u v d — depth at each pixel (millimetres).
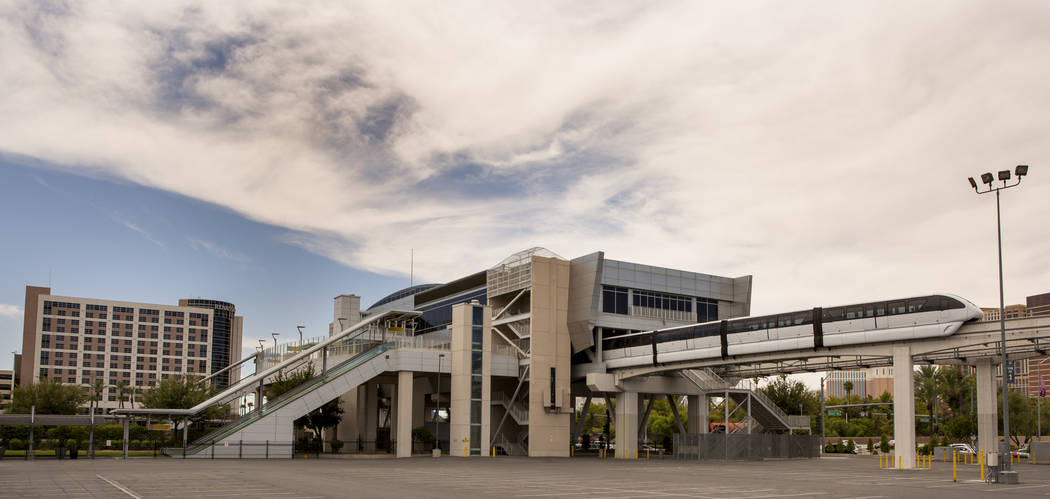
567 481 39188
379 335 88688
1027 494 32906
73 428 83062
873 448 107438
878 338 59750
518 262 87625
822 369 75688
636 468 55250
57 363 191750
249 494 29656
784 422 87125
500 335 88812
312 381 74812
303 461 62562
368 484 35750
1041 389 100375
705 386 85750
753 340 68562
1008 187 43156
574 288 86500
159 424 70438
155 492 30297
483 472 47625
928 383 137125
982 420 64875
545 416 82875
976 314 55094
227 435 66812
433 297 106500
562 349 85188
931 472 52000
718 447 74750
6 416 61812
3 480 36125
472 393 79375
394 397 91312
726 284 95812
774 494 31891
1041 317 52156
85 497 28109
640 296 88625
